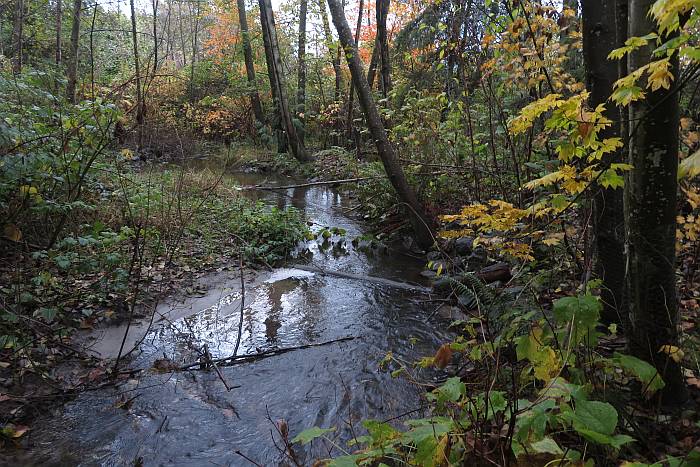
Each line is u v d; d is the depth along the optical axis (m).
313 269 6.21
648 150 2.08
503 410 1.98
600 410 1.60
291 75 19.73
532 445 1.66
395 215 8.07
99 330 4.27
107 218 6.17
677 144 2.06
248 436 2.97
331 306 5.05
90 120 5.13
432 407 2.95
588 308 1.97
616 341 3.05
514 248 2.89
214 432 3.02
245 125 19.42
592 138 1.94
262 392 3.46
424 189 7.60
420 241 6.88
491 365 2.80
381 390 3.45
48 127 5.16
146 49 20.59
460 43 5.92
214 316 4.76
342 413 3.19
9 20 12.88
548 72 4.66
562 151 2.12
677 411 2.32
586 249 2.88
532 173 5.18
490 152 6.84
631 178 2.21
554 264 3.94
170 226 6.53
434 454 1.68
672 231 2.17
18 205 4.77
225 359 3.89
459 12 5.91
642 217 2.18
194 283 5.46
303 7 17.31
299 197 11.15
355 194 10.71
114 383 3.54
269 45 15.98
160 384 3.56
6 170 4.30
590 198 2.95
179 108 18.94
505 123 5.26
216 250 6.48
